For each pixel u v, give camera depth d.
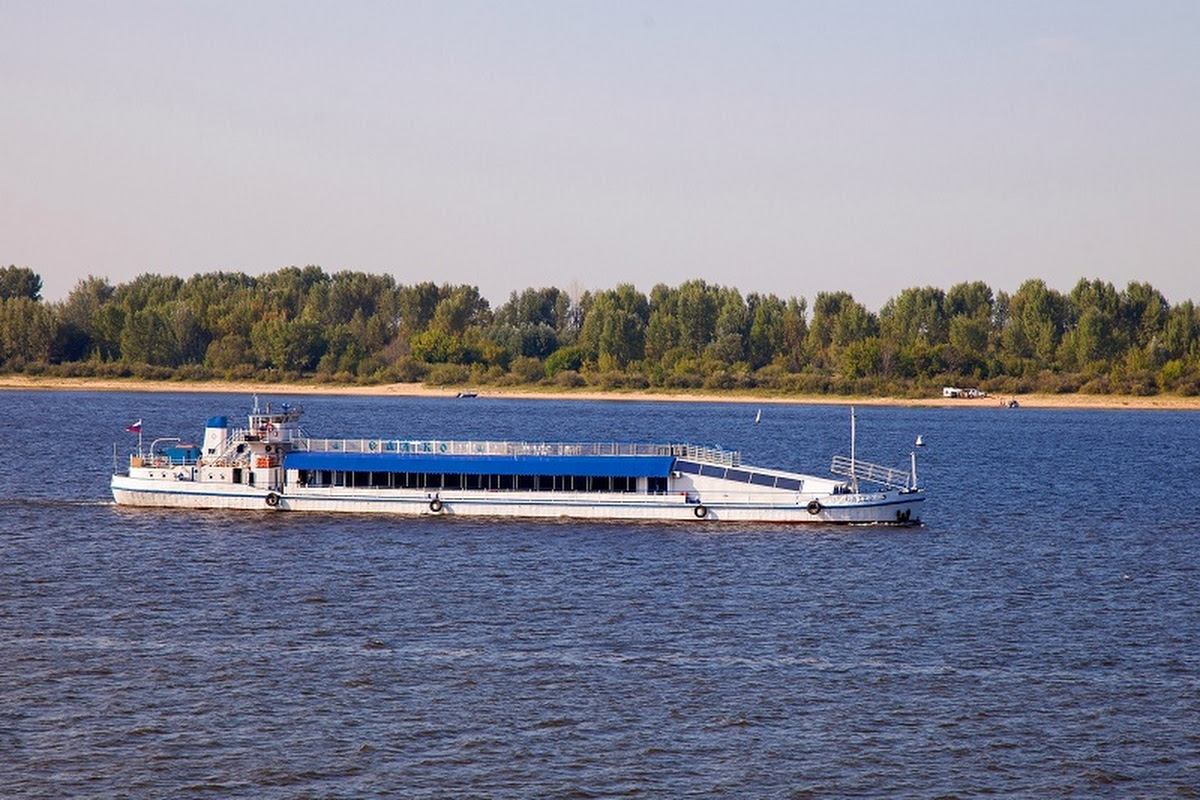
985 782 97.25
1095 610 145.12
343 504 198.12
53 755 99.81
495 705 111.06
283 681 116.50
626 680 117.81
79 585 151.75
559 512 193.62
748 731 106.06
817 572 162.38
